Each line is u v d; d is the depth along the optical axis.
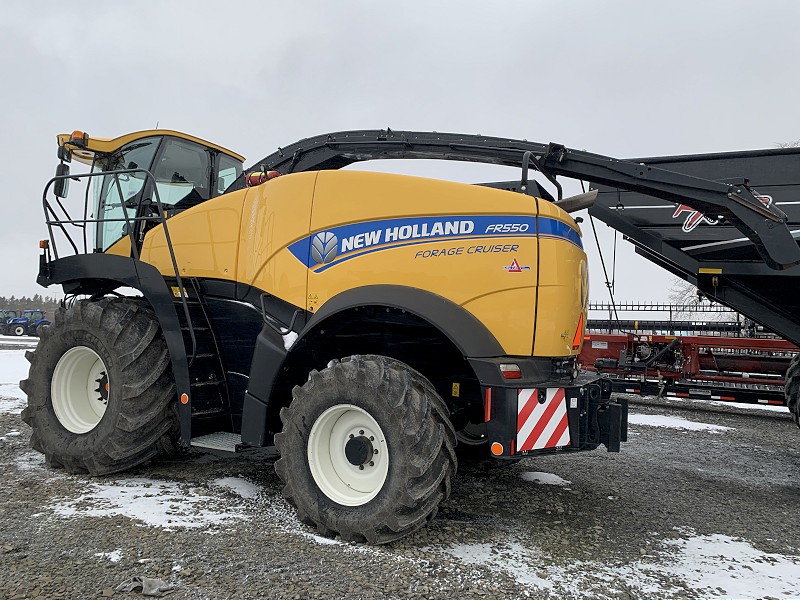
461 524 3.41
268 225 3.98
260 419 3.68
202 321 4.29
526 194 3.56
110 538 2.95
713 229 5.50
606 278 5.98
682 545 3.21
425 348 3.96
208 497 3.75
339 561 2.78
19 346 19.16
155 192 4.17
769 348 7.87
